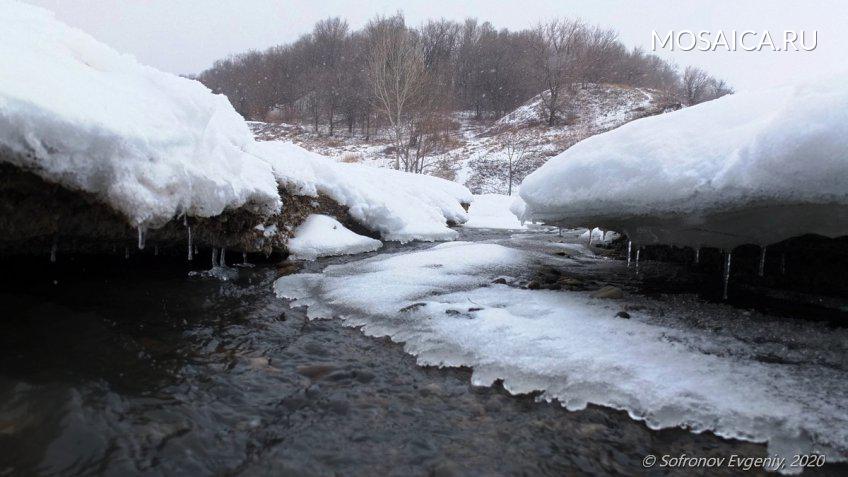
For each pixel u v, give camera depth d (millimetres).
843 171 2537
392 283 4520
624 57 54656
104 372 2430
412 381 2605
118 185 3117
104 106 3256
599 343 2912
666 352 2777
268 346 3018
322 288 4395
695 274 5070
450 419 2232
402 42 26672
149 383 2391
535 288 4359
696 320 3352
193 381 2461
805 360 2682
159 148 3525
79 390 2209
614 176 3809
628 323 3273
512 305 3777
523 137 35312
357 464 1891
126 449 1870
